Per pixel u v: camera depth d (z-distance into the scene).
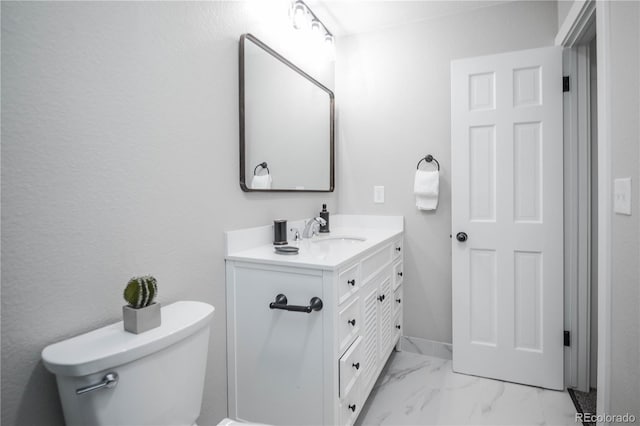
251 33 1.60
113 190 1.00
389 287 2.01
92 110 0.94
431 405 1.76
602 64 1.18
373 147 2.44
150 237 1.12
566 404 1.76
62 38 0.87
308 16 1.98
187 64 1.25
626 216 1.07
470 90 2.01
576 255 1.88
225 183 1.45
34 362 0.83
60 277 0.88
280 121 1.83
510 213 1.95
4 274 0.78
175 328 0.94
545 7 1.98
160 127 1.15
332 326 1.24
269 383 1.38
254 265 1.38
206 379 1.35
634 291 1.03
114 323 1.00
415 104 2.31
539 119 1.88
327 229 2.15
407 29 2.32
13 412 0.80
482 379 2.02
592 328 1.91
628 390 1.06
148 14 1.10
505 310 1.98
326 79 2.40
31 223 0.82
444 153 2.25
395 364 2.19
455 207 2.07
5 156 0.77
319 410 1.29
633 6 1.01
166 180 1.17
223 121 1.43
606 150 1.17
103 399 0.79
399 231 2.27
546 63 1.86
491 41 2.11
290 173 1.94
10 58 0.77
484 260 2.02
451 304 2.26
